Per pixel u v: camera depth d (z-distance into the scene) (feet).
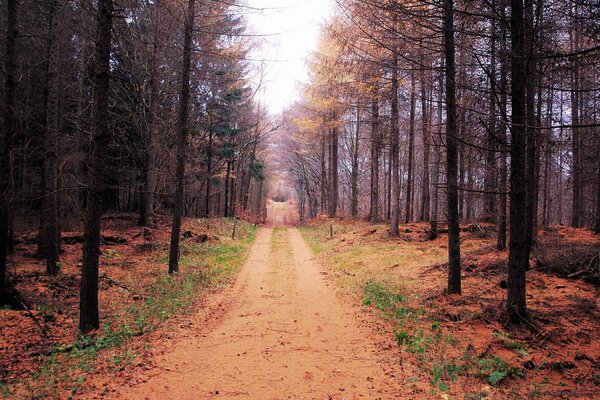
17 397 16.12
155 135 66.18
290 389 17.66
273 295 37.06
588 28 22.31
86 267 24.98
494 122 27.17
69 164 51.78
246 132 124.98
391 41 38.06
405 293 35.22
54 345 22.93
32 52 43.09
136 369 19.35
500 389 17.49
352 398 16.80
